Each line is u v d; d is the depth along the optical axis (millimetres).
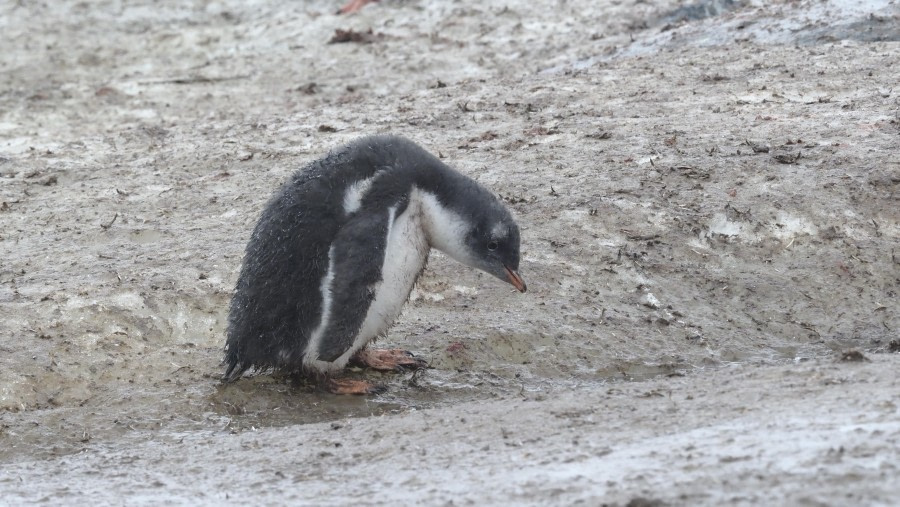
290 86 36656
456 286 20000
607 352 18125
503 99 30266
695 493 10094
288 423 16094
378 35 40750
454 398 16875
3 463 14977
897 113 25609
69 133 32656
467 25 40531
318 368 16750
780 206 21844
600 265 20531
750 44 32562
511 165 24703
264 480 12898
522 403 15062
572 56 35625
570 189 23078
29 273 20672
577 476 11148
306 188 15859
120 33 46031
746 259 20859
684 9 38750
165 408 16422
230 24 46656
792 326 18984
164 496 12695
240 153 27672
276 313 16062
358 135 28344
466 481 11609
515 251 16844
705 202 22188
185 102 35812
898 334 18766
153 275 20016
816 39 32094
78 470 14250
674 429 12633
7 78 39969
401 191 16047
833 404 12562
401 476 12266
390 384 17250
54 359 17469
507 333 18422
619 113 27719
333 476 12695
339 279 15641
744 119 26344
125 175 26797
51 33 45812
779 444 11125
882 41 31281
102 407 16500
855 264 20547
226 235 22094
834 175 22781
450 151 26078
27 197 25625
